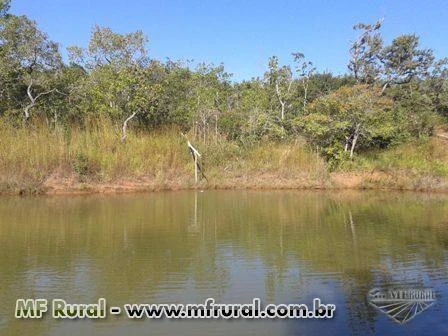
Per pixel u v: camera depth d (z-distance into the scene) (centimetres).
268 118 2278
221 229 1045
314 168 1903
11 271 741
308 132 2130
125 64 2106
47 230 1026
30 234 987
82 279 708
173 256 827
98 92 2019
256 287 679
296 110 2567
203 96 2441
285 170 1900
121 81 1998
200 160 1877
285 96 2489
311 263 788
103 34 2133
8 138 1727
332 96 2155
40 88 2159
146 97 2055
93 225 1081
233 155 1983
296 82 2838
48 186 1625
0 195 1555
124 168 1761
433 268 762
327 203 1455
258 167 1914
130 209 1306
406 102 3216
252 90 2608
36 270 746
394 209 1341
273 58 2602
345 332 541
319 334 536
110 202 1437
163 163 1836
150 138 1947
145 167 1798
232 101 2683
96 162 1744
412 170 1928
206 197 1574
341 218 1188
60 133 1836
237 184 1819
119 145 1852
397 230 1042
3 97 2102
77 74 2327
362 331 542
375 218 1191
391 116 2369
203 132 2141
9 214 1216
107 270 747
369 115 2052
